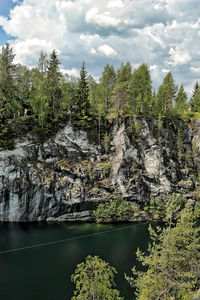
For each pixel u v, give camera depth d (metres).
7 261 29.66
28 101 56.94
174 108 74.06
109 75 74.69
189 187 59.78
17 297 22.50
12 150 47.62
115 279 25.88
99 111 57.94
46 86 54.84
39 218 46.50
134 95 70.12
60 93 57.69
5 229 40.78
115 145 59.12
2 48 48.78
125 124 61.59
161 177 58.28
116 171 55.09
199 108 82.88
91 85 72.31
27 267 28.38
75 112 58.56
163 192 56.94
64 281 25.52
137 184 54.94
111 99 64.50
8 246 34.19
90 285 11.95
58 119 56.88
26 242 36.03
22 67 68.62
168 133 66.19
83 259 31.00
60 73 57.62
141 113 66.81
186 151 68.19
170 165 61.06
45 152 51.22
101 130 60.94
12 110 49.56
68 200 48.50
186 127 71.38
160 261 14.02
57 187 48.09
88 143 57.66
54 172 49.91
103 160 57.09
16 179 45.44
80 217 49.00
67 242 36.84
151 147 60.97
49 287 24.28
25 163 47.88
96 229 43.72
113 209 49.12
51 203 47.22
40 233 40.16
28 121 52.75
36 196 46.28
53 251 33.25
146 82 71.06
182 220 15.62
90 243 36.81
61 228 43.28
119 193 53.00
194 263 14.53
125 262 30.34
